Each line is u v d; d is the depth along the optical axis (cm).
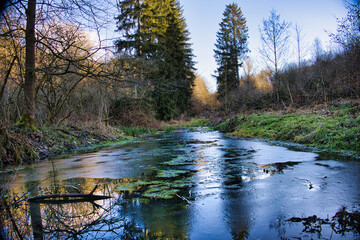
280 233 218
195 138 1144
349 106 945
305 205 274
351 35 1109
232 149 723
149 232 232
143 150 799
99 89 1179
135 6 1884
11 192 373
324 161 482
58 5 504
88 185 398
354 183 338
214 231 228
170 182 395
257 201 295
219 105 3228
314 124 790
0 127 627
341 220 234
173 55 2794
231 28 3294
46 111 1100
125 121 1614
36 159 676
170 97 2638
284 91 1709
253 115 1434
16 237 236
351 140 581
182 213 271
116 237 227
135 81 582
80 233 237
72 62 549
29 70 693
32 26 570
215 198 312
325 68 1492
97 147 945
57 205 316
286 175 400
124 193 349
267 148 698
